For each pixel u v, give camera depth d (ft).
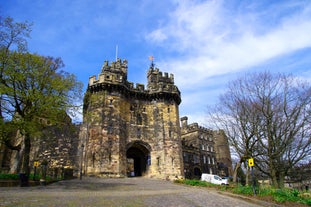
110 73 125.08
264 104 73.56
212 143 211.82
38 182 63.72
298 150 71.20
